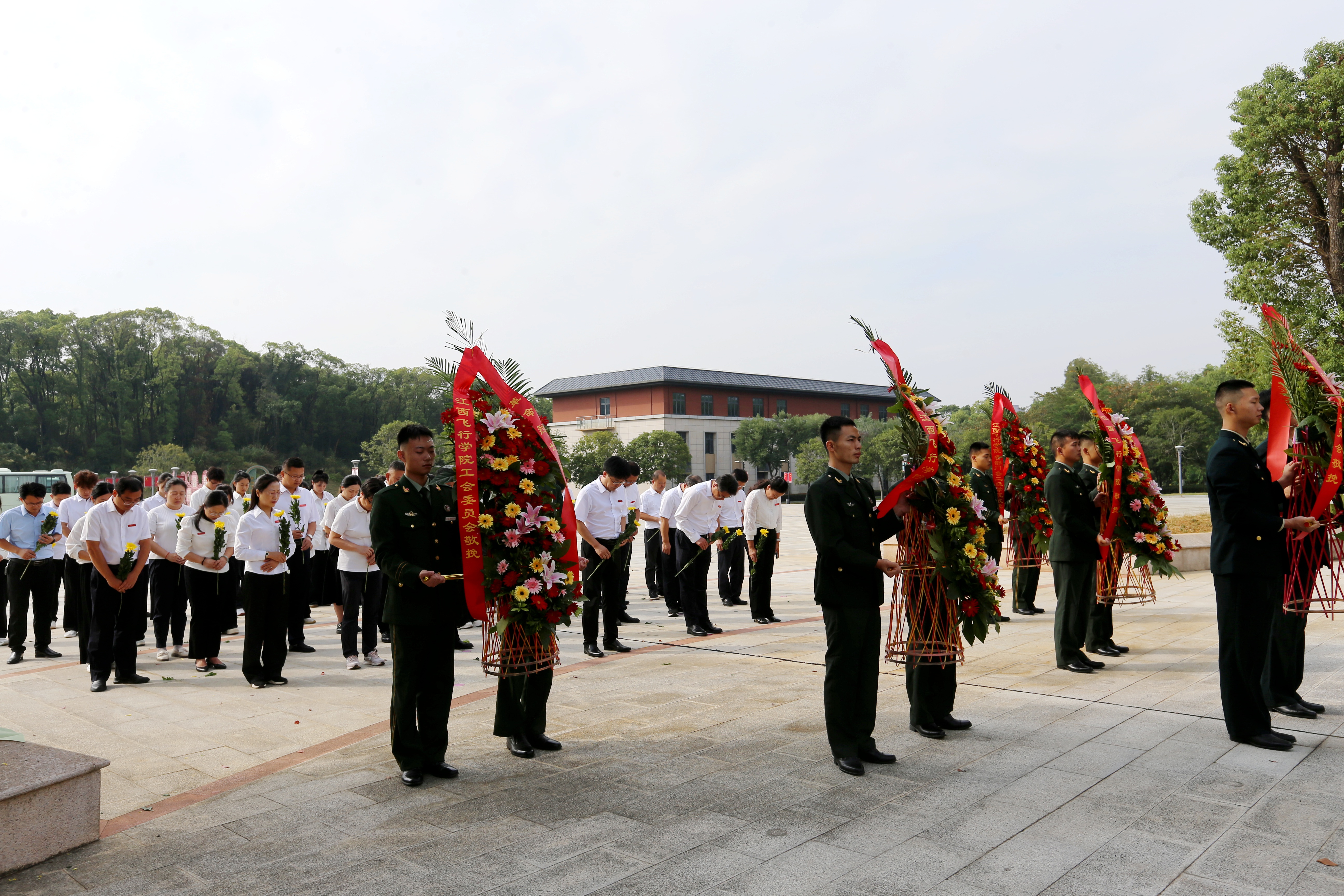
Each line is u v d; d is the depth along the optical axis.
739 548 10.91
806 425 60.72
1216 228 18.22
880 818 3.57
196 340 71.81
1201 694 5.64
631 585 13.90
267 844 3.44
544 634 4.51
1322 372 4.93
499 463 4.47
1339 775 3.99
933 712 4.85
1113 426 6.59
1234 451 4.59
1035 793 3.84
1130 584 9.50
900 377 4.72
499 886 2.99
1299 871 2.98
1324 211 17.50
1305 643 6.82
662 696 5.95
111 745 4.99
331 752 4.77
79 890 3.04
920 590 4.75
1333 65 17.08
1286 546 4.71
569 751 4.67
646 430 62.88
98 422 64.94
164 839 3.51
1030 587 9.41
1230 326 17.80
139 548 6.74
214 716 5.67
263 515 6.66
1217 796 3.75
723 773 4.22
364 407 79.12
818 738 4.82
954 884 2.94
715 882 2.99
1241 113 17.78
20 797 3.22
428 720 4.27
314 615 10.90
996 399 7.67
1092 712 5.24
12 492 27.44
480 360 4.50
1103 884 2.92
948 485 4.66
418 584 4.14
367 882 3.05
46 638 8.16
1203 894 2.83
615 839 3.41
